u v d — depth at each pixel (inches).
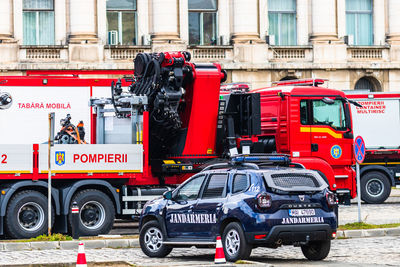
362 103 1964.8
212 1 2645.2
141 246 1082.1
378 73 2696.9
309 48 2657.5
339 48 2672.2
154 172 1359.5
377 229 1299.2
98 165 1280.8
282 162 1039.0
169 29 2556.6
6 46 2425.0
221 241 951.6
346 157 1517.0
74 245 1177.4
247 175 983.6
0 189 1249.4
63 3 2511.1
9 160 1240.8
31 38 2506.2
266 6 2682.1
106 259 1060.5
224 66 2566.4
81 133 1402.6
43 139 1411.2
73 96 1421.0
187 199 1043.3
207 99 1355.8
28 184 1247.5
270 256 1076.5
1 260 1054.4
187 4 2628.0
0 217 1237.1
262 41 2613.2
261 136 1505.9
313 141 1491.1
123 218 1350.9
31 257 1082.1
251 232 956.6
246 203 966.4
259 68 2588.6
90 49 2469.2
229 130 1379.2
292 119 1477.6
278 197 964.6
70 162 1266.0
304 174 988.6
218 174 1021.2
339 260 1028.5
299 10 2704.2
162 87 1326.3
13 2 2486.5
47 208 1258.0
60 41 2506.2
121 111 1339.8
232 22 2637.8
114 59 2491.4
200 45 2561.5
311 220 971.9
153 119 1341.0
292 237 962.7
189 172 1370.6
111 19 2556.6
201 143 1368.1
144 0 2571.4
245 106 1385.3
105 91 1435.8
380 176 1935.3
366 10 2778.1
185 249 1163.9
